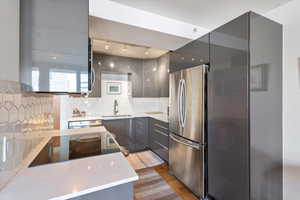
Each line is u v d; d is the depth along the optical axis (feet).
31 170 2.91
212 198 5.63
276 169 5.15
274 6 5.60
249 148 4.34
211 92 5.53
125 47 9.93
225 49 4.99
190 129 6.41
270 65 4.93
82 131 6.03
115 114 12.15
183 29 6.93
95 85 10.94
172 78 7.80
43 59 3.37
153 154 10.87
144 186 6.98
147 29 6.18
